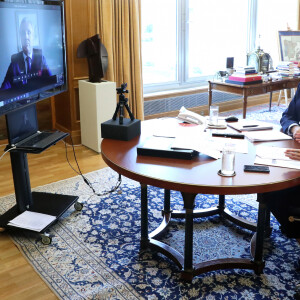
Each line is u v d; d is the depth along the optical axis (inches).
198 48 244.5
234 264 90.7
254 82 189.8
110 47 182.7
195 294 85.1
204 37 245.4
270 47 273.1
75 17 172.9
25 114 110.5
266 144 94.8
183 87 241.6
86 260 97.9
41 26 110.2
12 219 110.6
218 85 200.4
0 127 183.8
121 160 85.7
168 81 234.5
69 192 134.6
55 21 117.7
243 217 118.6
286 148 91.2
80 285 88.4
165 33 228.1
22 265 96.4
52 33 116.6
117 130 99.3
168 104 227.1
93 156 169.6
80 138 185.6
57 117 197.0
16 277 91.8
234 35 261.6
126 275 91.9
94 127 170.7
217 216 119.0
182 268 89.9
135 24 191.3
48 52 115.2
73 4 171.2
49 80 117.1
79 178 146.3
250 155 87.6
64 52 125.4
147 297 84.3
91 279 90.5
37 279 91.1
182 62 237.5
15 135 106.9
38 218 110.3
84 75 180.9
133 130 100.9
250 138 98.3
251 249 97.3
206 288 87.0
